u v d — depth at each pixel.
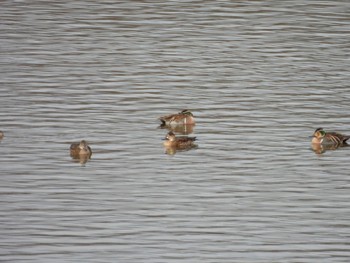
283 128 37.53
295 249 27.11
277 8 57.97
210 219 29.09
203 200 30.53
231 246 27.30
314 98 41.25
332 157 34.62
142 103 40.62
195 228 28.45
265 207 30.03
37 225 28.45
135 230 28.23
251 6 58.44
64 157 34.16
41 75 44.34
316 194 31.11
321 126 37.75
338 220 29.06
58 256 26.50
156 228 28.41
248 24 54.03
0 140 35.75
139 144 35.72
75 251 26.83
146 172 32.88
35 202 30.11
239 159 34.22
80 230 28.19
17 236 27.70
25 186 31.39
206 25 53.78
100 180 32.06
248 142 35.94
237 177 32.50
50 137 36.25
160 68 45.81
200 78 44.31
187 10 57.28
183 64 46.56
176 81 43.84
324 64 46.44
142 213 29.47
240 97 41.50
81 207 29.83
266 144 35.75
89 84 43.12
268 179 32.34
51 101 40.59
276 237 27.92
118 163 33.72
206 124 38.06
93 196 30.69
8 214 29.17
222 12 56.88
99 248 27.03
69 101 40.66
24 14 55.66
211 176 32.59
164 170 33.09
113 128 37.44
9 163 33.44
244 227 28.56
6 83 42.97
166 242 27.52
